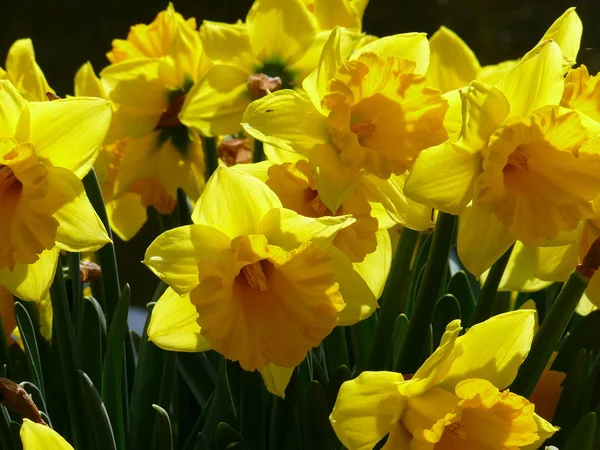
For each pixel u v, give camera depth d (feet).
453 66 1.89
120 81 1.94
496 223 1.49
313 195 1.59
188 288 1.43
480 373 1.45
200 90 1.84
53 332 1.82
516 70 1.46
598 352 1.85
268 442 1.71
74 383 1.64
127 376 1.86
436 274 1.54
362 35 1.77
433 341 1.73
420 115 1.51
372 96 1.53
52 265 1.53
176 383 1.79
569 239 1.49
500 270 1.60
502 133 1.43
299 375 1.65
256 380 1.56
